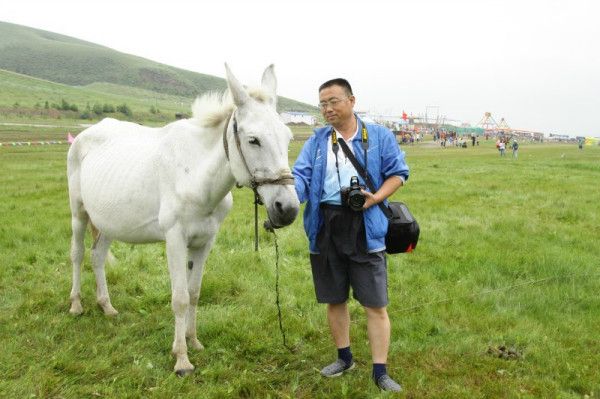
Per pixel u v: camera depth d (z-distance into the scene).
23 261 6.05
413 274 5.79
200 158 3.42
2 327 4.23
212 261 6.21
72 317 4.52
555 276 5.64
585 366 3.59
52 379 3.38
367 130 3.24
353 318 4.58
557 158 30.33
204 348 3.97
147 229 3.82
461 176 17.27
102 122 4.79
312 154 3.29
